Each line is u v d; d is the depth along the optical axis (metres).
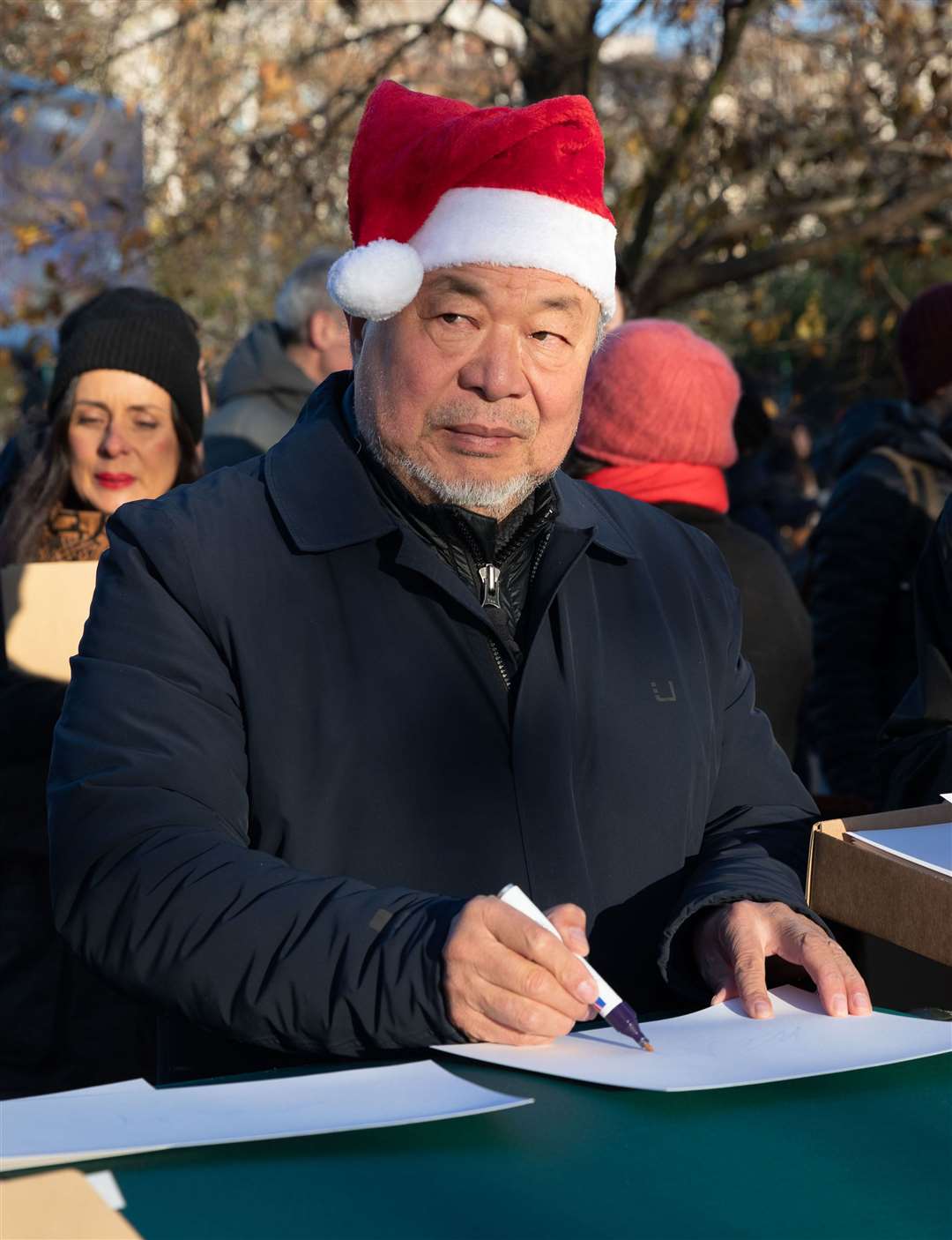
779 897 1.41
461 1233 0.89
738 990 1.32
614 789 1.53
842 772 3.06
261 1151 0.99
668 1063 1.14
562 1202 0.93
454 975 1.18
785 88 6.40
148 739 1.39
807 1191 0.95
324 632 1.47
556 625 1.54
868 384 7.49
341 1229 0.89
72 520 2.62
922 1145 1.02
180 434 2.70
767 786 1.67
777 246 5.67
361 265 1.43
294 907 1.26
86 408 2.61
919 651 1.89
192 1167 0.97
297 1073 1.16
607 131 6.22
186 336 2.71
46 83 5.78
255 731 1.44
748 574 2.46
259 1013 1.23
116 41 6.29
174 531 1.48
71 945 1.34
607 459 2.54
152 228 6.36
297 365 3.82
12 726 2.23
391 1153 0.99
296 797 1.44
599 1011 1.17
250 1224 0.90
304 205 6.30
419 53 6.39
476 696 1.49
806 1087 1.12
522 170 1.45
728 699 1.69
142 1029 2.26
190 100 6.21
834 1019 1.26
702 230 5.96
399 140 1.49
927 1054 1.16
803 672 2.48
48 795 1.42
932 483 3.10
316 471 1.54
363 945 1.22
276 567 1.49
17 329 5.87
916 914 1.21
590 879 1.50
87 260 5.92
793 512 5.52
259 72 5.88
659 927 1.53
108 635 1.45
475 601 1.49
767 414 4.35
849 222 6.22
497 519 1.54
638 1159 0.99
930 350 3.22
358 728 1.45
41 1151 0.95
